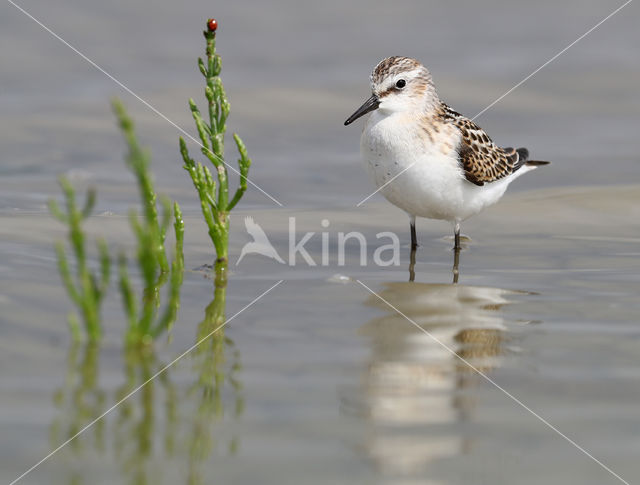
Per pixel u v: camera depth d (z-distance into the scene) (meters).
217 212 12.47
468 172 13.52
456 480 6.64
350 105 20.91
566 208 15.88
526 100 21.38
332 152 18.58
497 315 10.53
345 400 8.00
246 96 21.08
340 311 10.66
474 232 14.82
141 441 7.18
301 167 17.77
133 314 9.22
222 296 11.14
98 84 21.55
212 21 12.02
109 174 16.86
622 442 7.21
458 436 7.32
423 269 12.73
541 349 9.35
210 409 7.78
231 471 6.74
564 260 13.14
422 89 13.60
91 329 9.26
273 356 9.10
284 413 7.73
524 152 15.38
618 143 19.16
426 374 8.67
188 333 9.73
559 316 10.48
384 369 8.77
